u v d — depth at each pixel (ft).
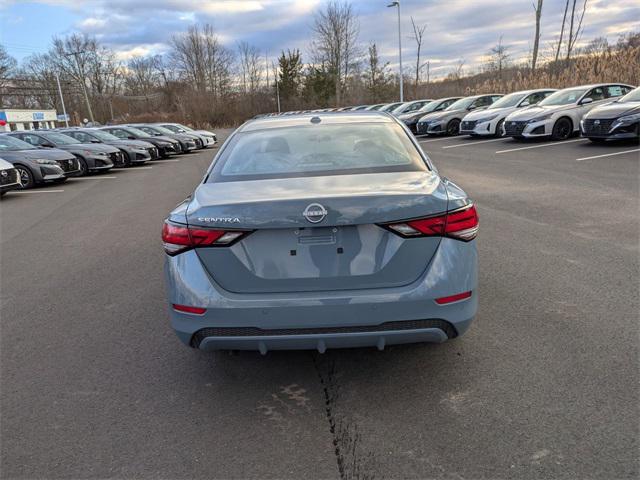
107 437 8.07
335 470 7.11
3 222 27.73
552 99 51.44
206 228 8.07
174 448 7.74
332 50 206.49
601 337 10.46
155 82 290.56
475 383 9.09
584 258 15.44
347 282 8.04
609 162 33.58
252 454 7.54
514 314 11.76
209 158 64.64
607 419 7.87
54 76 257.55
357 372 9.73
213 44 249.96
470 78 163.02
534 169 33.71
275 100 220.43
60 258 19.20
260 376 9.77
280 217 7.77
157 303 13.84
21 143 43.55
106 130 67.21
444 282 8.02
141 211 28.71
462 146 52.80
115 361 10.62
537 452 7.24
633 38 92.32
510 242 17.54
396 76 181.06
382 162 9.80
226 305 8.01
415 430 7.89
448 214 8.11
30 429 8.34
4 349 11.39
